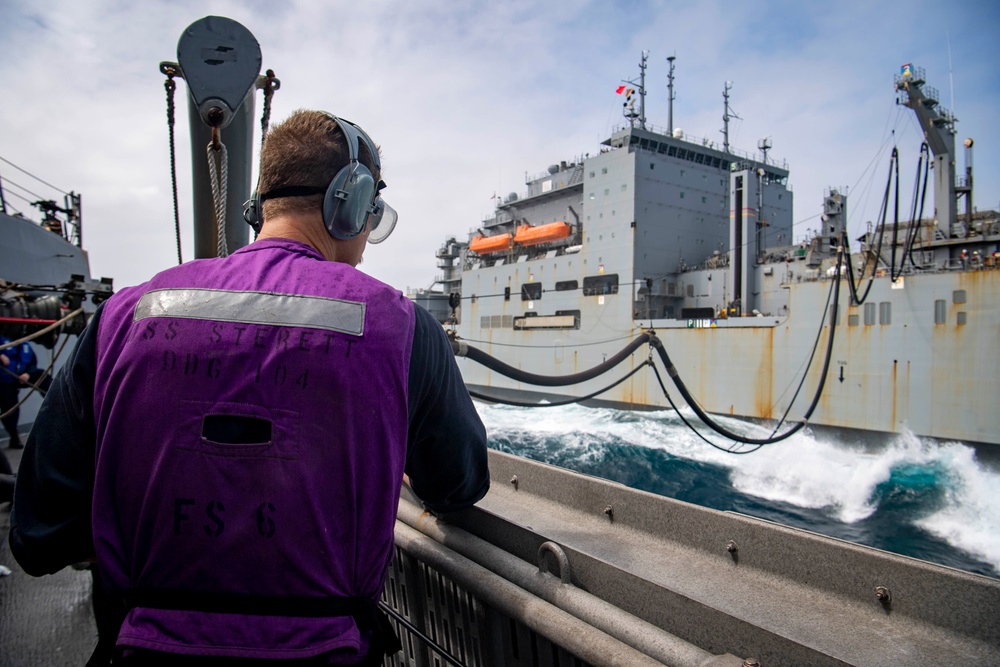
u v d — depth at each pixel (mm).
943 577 1398
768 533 1686
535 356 28562
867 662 1308
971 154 20031
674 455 17406
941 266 18391
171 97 2562
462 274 34188
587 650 1511
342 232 1417
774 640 1361
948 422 16375
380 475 1171
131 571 1128
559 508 2270
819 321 18828
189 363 1104
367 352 1161
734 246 23719
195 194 3039
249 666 1045
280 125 1454
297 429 1093
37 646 2957
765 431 19625
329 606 1110
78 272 17812
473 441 1612
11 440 6949
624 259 25281
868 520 12750
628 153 25484
